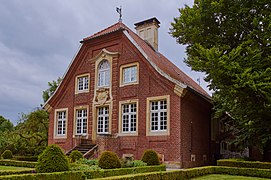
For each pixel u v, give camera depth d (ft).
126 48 76.79
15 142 102.32
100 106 79.00
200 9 61.00
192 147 67.67
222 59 51.21
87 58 85.56
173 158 63.57
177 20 66.28
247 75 48.42
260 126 56.18
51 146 38.58
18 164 67.67
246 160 59.62
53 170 37.09
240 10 57.00
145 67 72.02
